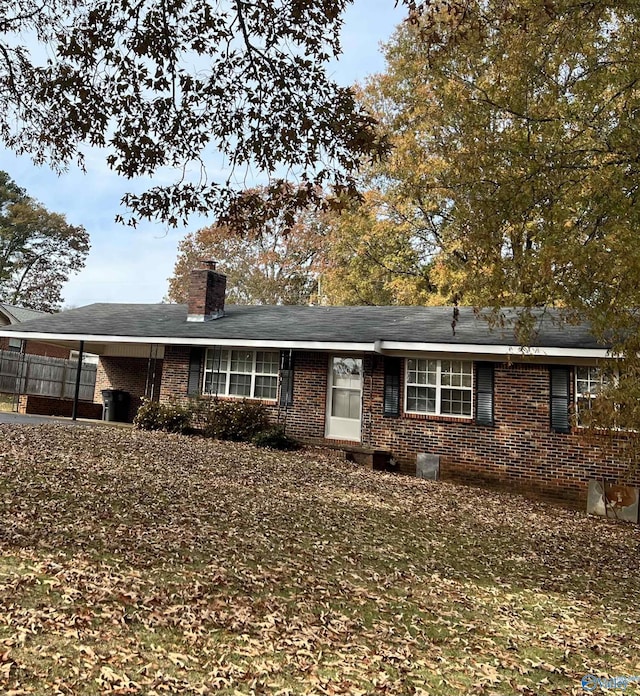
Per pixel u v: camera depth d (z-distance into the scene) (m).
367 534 8.18
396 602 5.77
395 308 18.16
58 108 6.17
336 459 13.94
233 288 41.59
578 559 8.32
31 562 5.42
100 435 13.79
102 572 5.42
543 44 7.78
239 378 16.56
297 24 5.51
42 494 7.91
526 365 13.24
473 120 8.37
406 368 14.57
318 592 5.74
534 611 6.02
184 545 6.61
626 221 7.05
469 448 13.62
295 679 3.98
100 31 5.36
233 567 6.11
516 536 9.20
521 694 4.19
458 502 11.22
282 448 14.66
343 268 29.25
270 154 6.04
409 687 4.06
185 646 4.25
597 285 7.29
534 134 8.04
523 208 7.81
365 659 4.43
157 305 21.88
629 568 8.14
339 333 15.10
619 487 11.88
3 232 48.44
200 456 12.40
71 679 3.54
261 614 5.02
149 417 16.25
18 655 3.71
